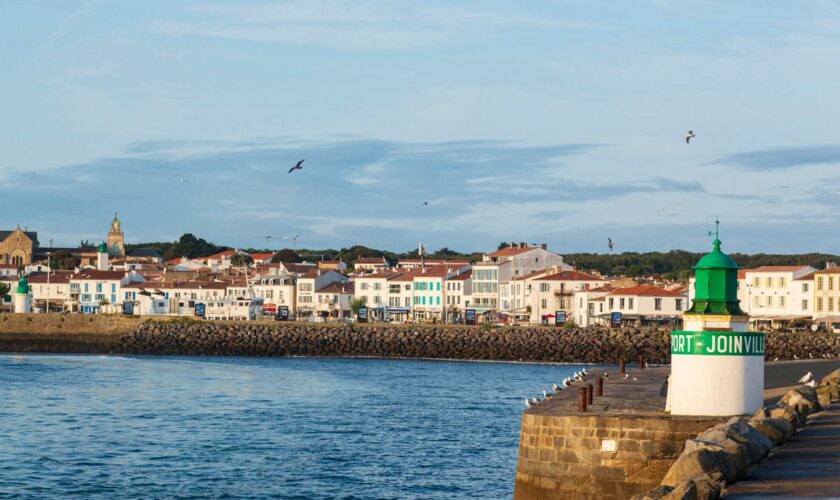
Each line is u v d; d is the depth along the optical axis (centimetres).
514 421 8619
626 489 4075
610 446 4112
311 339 19688
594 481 4131
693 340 4200
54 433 7769
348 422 8494
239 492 5666
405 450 7050
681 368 4228
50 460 6569
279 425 8281
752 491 2905
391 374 14288
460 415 9025
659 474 4041
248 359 18338
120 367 15388
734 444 3162
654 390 5988
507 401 10300
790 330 18812
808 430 4159
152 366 15712
